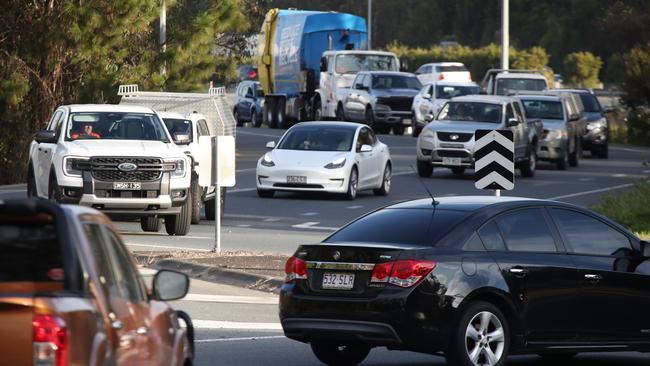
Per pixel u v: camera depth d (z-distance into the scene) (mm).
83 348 14461
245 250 53281
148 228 61000
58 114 60938
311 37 157625
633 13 179750
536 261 29312
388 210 30547
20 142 98188
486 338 28391
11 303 14086
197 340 34125
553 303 29422
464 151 92875
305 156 77500
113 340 15477
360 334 28062
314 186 76688
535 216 30000
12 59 96750
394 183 90250
